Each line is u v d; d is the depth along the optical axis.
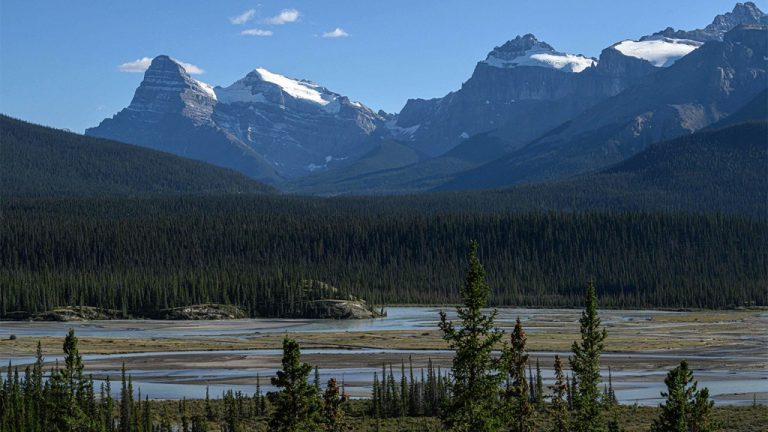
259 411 142.25
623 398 155.50
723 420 131.38
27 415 124.56
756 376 181.88
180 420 136.75
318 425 88.75
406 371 187.62
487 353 85.31
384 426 132.50
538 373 143.62
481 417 84.44
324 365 198.50
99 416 121.00
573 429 107.00
